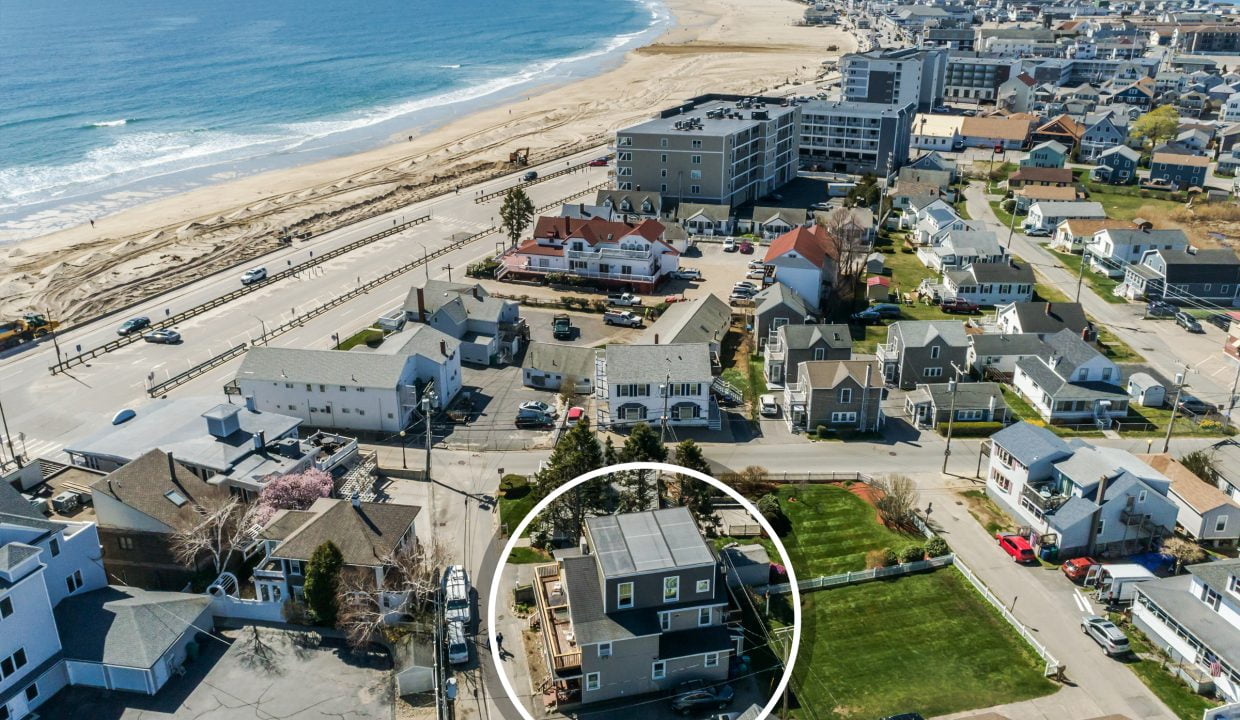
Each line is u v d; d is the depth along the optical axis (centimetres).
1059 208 14862
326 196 16438
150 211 15625
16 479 6819
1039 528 6525
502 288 11906
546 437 8069
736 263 13112
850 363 8225
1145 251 12669
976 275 11588
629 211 14675
